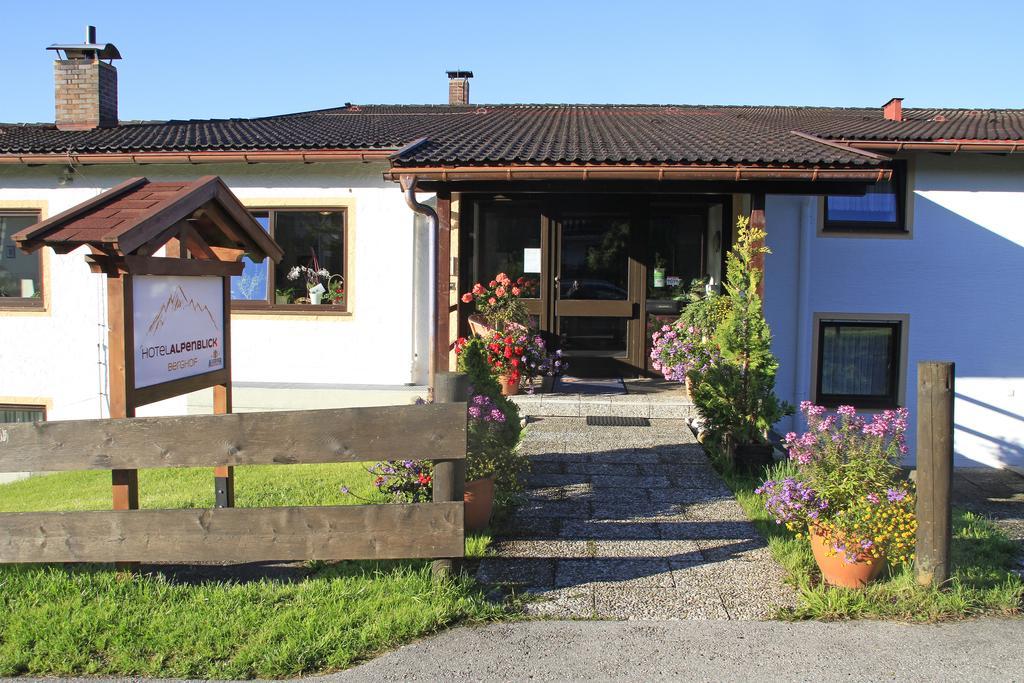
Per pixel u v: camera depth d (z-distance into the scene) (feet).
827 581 15.46
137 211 15.37
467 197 34.35
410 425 14.51
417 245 34.88
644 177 26.91
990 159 34.35
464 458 14.83
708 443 24.89
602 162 27.02
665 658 12.87
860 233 34.55
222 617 13.93
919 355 34.83
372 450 14.55
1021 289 34.53
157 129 41.06
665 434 26.16
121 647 13.06
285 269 35.70
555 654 13.01
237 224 18.45
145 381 15.55
